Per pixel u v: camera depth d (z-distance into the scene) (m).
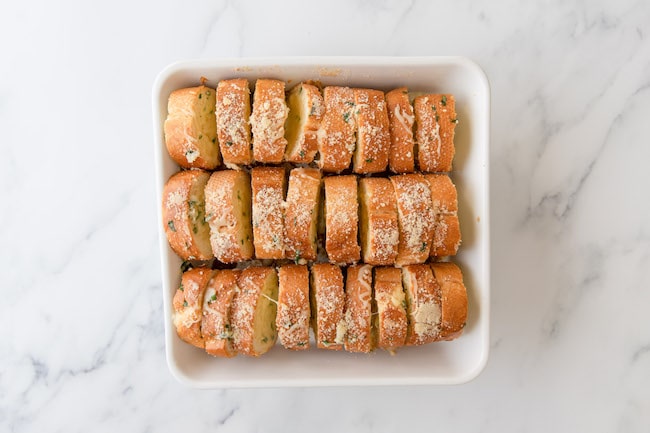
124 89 0.66
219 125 0.57
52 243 0.67
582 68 0.66
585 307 0.67
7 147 0.66
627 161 0.67
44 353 0.67
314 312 0.61
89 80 0.66
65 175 0.67
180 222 0.57
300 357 0.61
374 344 0.61
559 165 0.67
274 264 0.62
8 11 0.66
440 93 0.61
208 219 0.58
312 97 0.57
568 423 0.67
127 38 0.66
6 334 0.67
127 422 0.67
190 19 0.65
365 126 0.57
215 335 0.58
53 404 0.67
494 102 0.66
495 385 0.67
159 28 0.66
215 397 0.67
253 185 0.58
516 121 0.66
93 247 0.67
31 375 0.67
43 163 0.67
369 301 0.58
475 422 0.67
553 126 0.67
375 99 0.58
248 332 0.58
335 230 0.57
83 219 0.67
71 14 0.66
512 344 0.67
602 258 0.67
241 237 0.59
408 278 0.59
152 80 0.66
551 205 0.67
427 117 0.58
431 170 0.60
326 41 0.65
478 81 0.58
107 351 0.67
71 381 0.67
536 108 0.66
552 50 0.66
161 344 0.67
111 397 0.67
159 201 0.58
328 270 0.58
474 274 0.60
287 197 0.58
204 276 0.58
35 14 0.66
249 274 0.59
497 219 0.67
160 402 0.67
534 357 0.67
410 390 0.67
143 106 0.66
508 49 0.66
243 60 0.57
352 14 0.65
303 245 0.58
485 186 0.58
